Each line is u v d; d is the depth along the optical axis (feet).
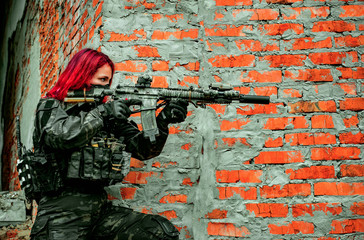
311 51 7.90
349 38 7.91
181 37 8.45
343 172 7.38
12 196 11.41
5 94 25.49
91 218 6.33
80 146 6.05
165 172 8.02
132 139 6.95
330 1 8.08
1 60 27.89
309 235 7.22
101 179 6.22
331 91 7.71
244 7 8.17
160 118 6.76
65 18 12.10
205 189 7.61
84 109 6.66
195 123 8.17
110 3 8.70
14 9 23.24
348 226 7.18
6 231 11.19
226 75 7.93
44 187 6.15
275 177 7.47
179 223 7.78
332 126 7.56
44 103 6.42
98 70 6.81
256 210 7.38
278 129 7.64
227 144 7.67
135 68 8.34
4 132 24.57
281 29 8.03
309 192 7.36
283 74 7.84
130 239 6.48
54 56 13.17
